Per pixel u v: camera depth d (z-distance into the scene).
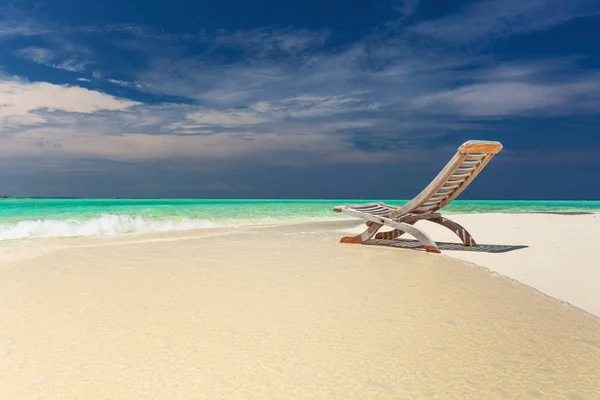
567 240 9.06
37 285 4.91
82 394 2.29
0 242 9.34
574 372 2.63
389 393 2.34
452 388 2.40
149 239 10.12
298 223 16.86
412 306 4.05
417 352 2.91
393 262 6.69
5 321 3.53
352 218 20.69
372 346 3.01
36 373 2.54
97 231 12.39
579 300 4.34
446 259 7.01
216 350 2.92
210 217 19.38
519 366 2.71
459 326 3.46
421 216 8.96
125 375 2.52
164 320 3.58
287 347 2.98
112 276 5.47
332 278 5.38
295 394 2.32
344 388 2.39
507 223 13.51
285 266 6.28
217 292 4.59
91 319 3.60
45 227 12.20
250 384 2.43
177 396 2.28
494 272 5.82
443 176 7.88
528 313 3.84
